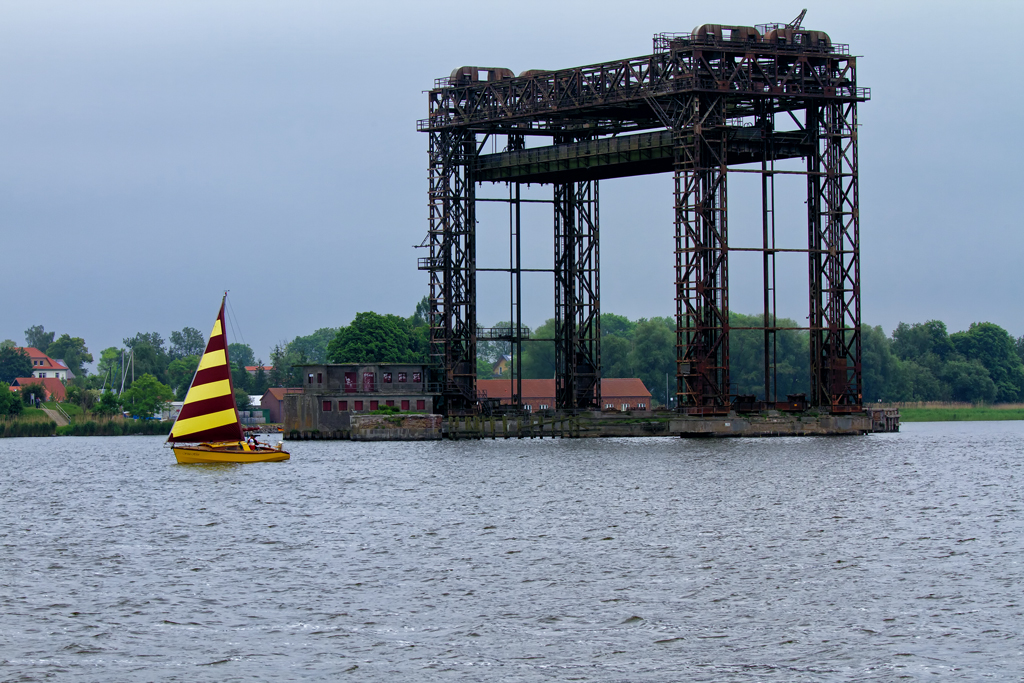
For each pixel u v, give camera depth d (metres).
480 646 59.66
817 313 185.62
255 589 71.56
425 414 195.62
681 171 176.00
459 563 78.19
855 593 68.81
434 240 197.12
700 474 130.25
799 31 180.62
